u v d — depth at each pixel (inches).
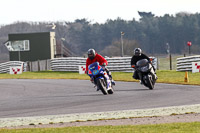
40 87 2490.2
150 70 2033.7
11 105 1635.1
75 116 1270.9
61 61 4453.7
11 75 4269.2
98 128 1042.7
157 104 1473.9
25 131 1033.5
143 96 1745.8
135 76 2105.1
